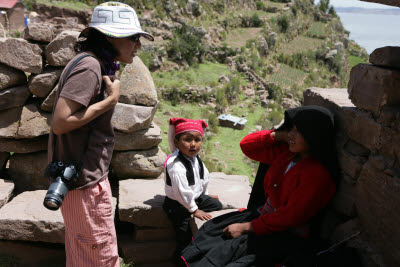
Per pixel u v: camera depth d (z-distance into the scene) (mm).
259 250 2246
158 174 3609
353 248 2158
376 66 2053
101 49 2053
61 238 2881
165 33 41188
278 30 63875
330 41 70812
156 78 34469
